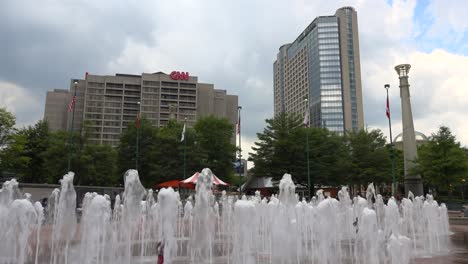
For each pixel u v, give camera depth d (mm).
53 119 121875
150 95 125312
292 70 165750
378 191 60875
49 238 16312
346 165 47312
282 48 177625
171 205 12750
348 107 139250
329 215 13500
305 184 47031
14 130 40938
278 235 14359
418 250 14391
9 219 11375
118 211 17750
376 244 12922
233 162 53844
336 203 14281
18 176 44000
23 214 11492
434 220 21781
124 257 12391
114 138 123000
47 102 122625
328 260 11836
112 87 125375
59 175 43875
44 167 44250
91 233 12266
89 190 34656
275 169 44969
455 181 38531
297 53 161250
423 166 40125
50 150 43312
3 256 11211
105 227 12523
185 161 46844
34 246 14211
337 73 141375
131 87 126688
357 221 17875
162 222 12680
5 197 15539
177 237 17406
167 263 11422
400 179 59188
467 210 30312
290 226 14578
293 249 13734
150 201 24688
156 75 126250
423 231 21766
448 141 38781
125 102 125500
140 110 115375
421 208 23094
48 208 24719
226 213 24016
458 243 16469
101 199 12523
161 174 46625
